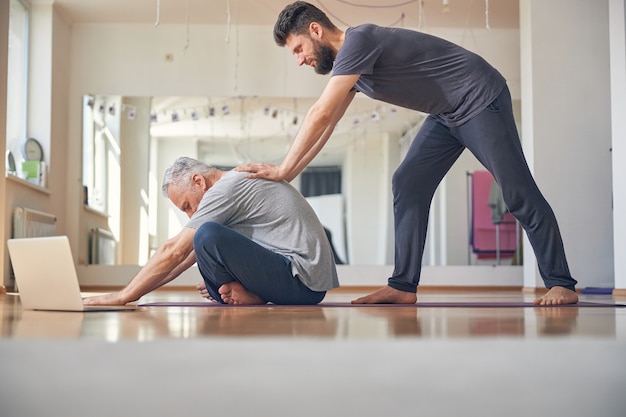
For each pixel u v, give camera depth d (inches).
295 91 349.7
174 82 348.2
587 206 286.2
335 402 39.2
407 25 346.3
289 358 39.6
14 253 87.0
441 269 338.0
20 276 87.4
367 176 328.2
